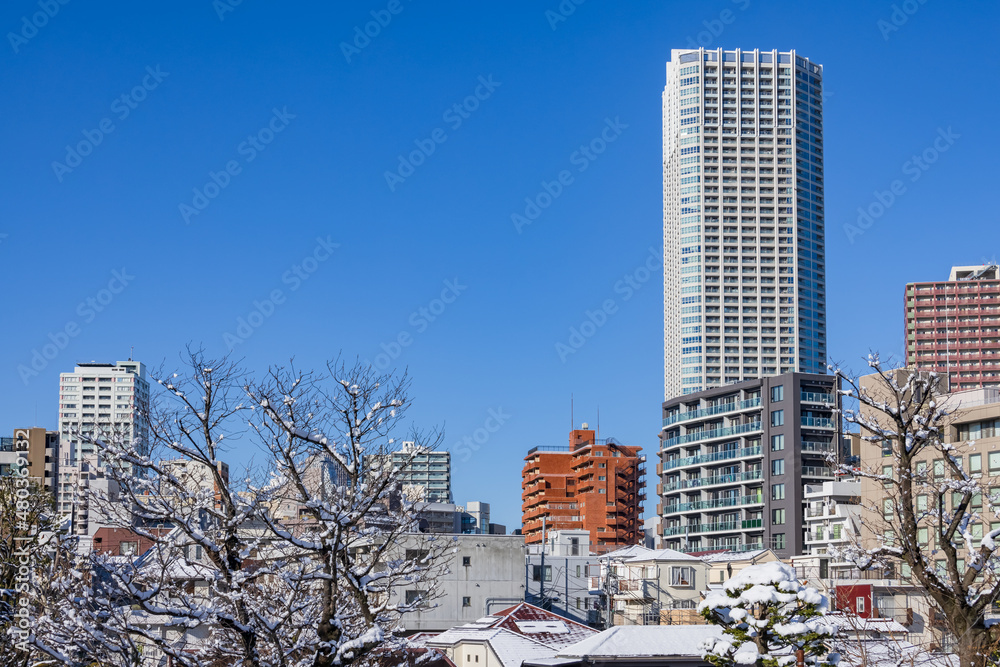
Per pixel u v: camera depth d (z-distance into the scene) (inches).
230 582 1021.8
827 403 5246.1
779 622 1389.0
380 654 1171.3
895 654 1489.9
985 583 1151.6
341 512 1005.2
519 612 2923.2
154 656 1182.3
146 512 1029.2
